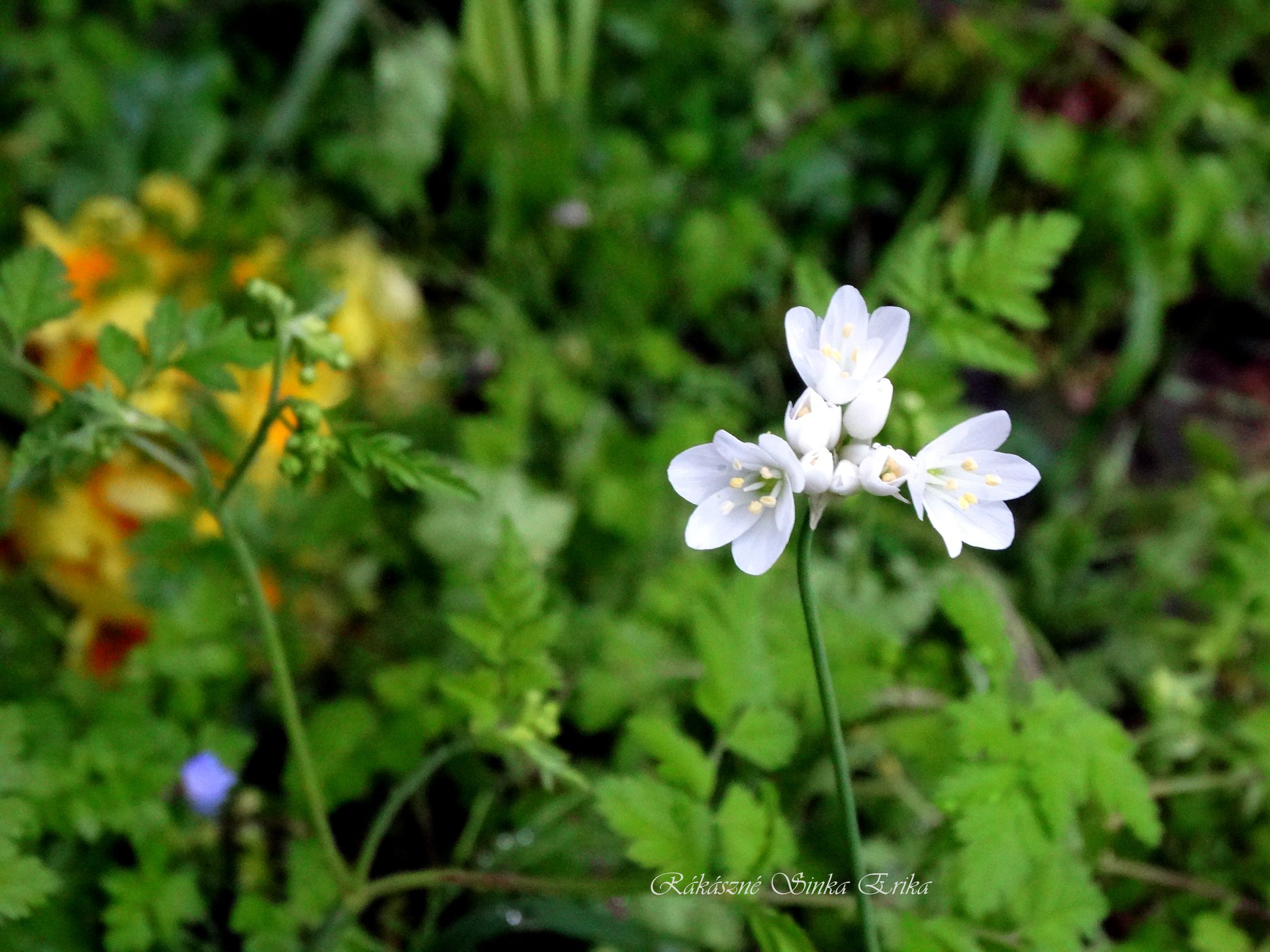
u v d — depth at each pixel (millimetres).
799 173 399
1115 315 399
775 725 206
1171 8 425
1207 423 386
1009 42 401
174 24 403
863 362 174
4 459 253
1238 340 411
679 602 255
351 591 273
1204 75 405
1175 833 245
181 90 355
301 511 256
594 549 288
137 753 209
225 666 234
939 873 220
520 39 386
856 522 295
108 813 204
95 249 260
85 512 246
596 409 315
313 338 177
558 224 369
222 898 234
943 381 238
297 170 387
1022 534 334
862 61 428
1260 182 413
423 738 233
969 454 172
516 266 369
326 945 205
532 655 203
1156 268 383
